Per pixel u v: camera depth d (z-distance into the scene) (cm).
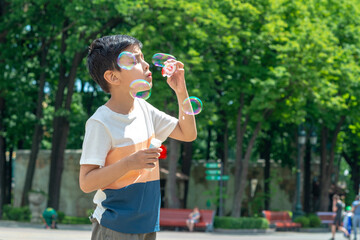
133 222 220
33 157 3044
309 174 3922
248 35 2512
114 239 220
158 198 232
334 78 2736
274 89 2533
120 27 2898
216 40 2470
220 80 2709
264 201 3828
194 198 3934
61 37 3139
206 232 2581
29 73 3053
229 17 2628
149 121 236
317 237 2350
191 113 242
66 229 2314
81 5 2480
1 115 3055
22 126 3116
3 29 2711
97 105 3562
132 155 202
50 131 3925
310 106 3012
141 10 2469
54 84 3406
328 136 3778
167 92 2350
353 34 2997
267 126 2784
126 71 221
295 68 2502
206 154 4316
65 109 2895
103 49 222
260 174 4056
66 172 3597
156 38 2328
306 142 3803
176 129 245
